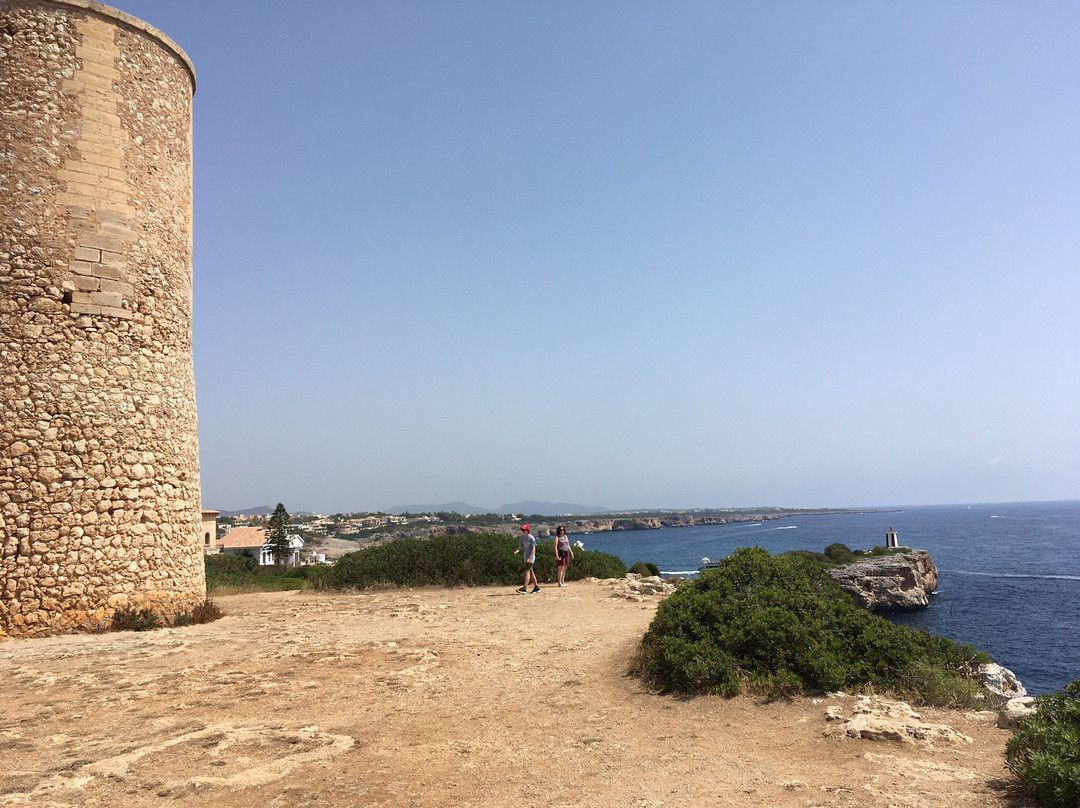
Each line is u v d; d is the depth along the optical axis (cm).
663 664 950
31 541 1257
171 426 1477
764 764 645
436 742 723
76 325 1343
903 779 582
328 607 1750
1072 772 487
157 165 1494
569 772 639
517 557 2350
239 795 581
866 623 966
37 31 1356
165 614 1418
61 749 688
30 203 1324
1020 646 4088
